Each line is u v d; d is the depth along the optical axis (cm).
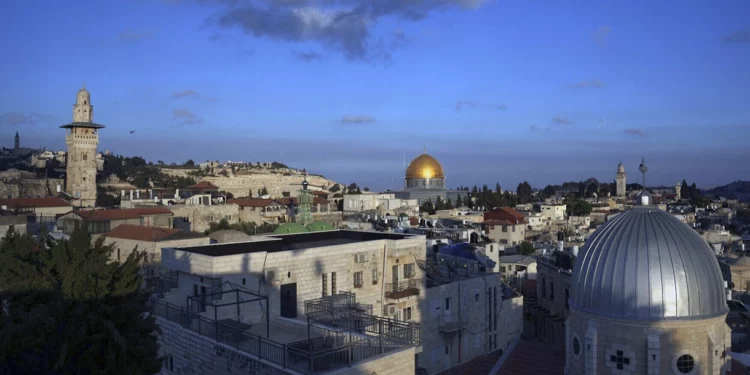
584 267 3672
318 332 3753
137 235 8531
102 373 2941
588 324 3575
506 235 14575
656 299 3350
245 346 3406
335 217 14112
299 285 4594
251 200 15812
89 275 3039
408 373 3381
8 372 3195
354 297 4769
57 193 16500
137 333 3180
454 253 7331
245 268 4225
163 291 4678
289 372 2972
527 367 4291
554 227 17175
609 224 3750
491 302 6419
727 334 3494
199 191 19500
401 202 19425
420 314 5484
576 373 3703
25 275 3188
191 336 3688
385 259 5278
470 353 6062
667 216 3638
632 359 3384
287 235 5741
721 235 13175
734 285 8906
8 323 3084
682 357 3322
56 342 3016
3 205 11800
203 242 8031
